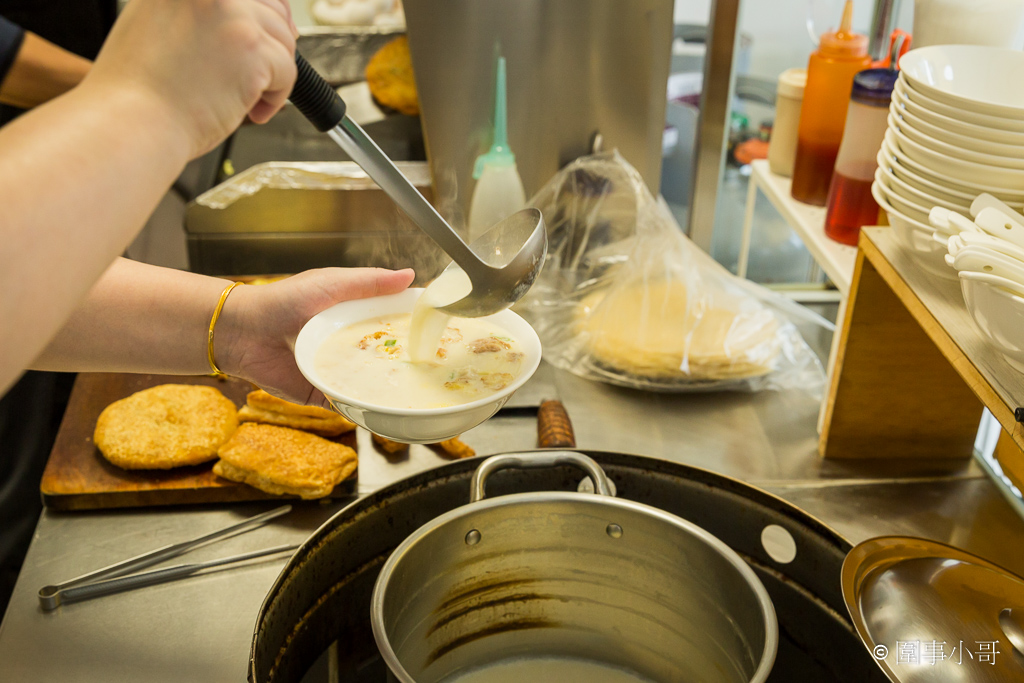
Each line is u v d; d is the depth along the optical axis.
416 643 0.76
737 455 1.10
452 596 0.78
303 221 1.56
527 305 1.36
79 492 0.98
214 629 0.82
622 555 0.78
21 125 0.41
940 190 0.76
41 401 1.57
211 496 1.00
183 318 0.80
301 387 0.86
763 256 1.85
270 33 0.48
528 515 0.77
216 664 0.78
